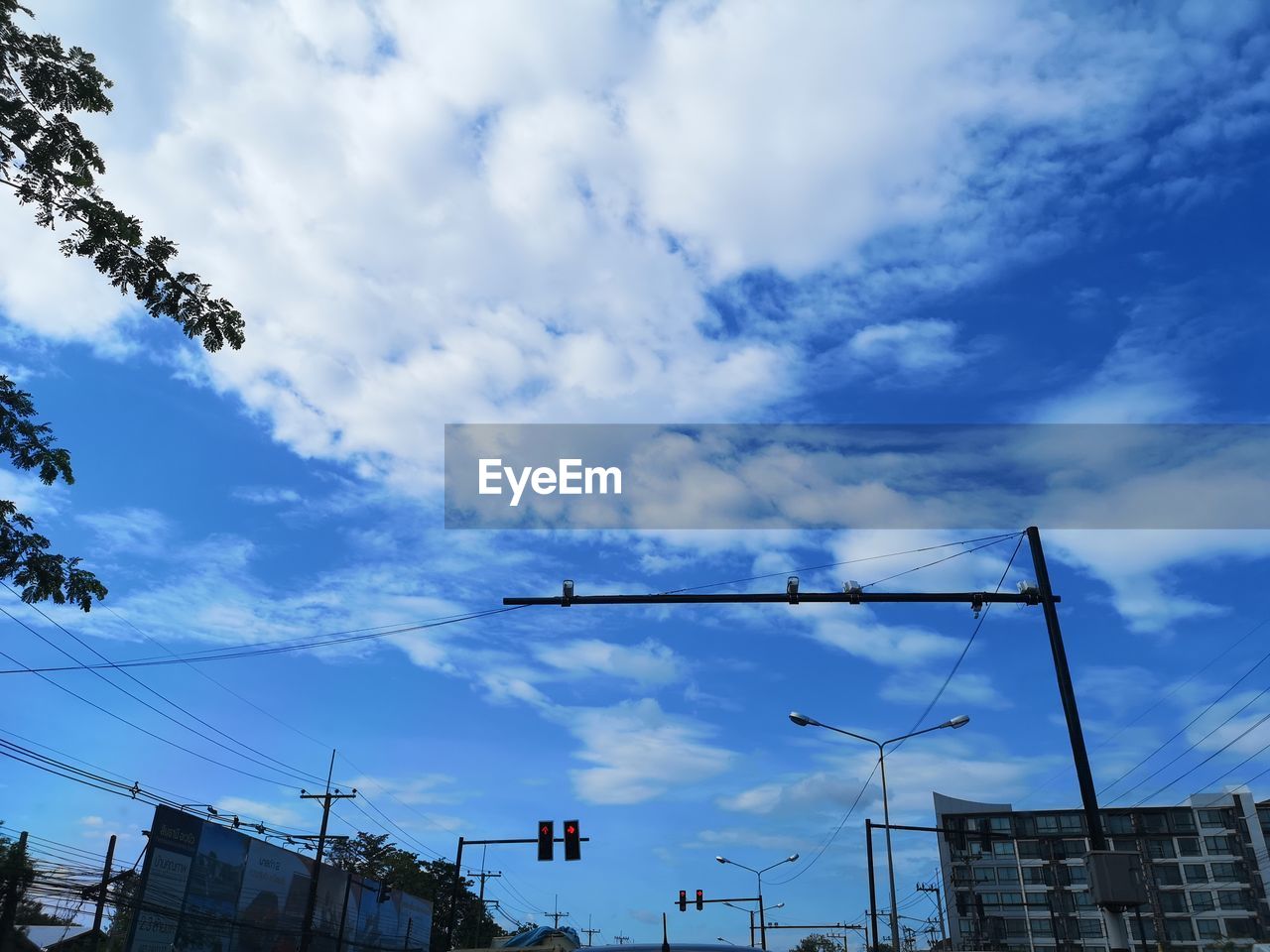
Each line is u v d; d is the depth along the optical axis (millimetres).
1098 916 106188
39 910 40531
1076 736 12719
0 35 12203
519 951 53562
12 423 13992
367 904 63781
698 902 58844
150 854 38562
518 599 13977
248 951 46438
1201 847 107812
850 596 13711
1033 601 13703
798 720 38719
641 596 13812
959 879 112438
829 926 69312
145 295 13047
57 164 12570
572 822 40656
